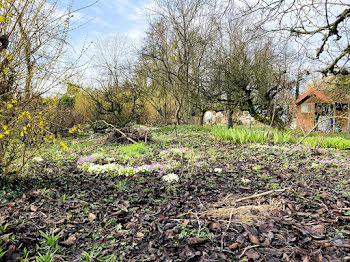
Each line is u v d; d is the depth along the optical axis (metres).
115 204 3.37
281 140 9.77
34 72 3.73
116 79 15.88
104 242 2.45
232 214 3.04
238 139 9.98
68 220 2.84
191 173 5.09
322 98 10.88
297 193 3.85
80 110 15.33
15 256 2.13
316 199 3.61
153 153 7.73
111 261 2.13
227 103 13.77
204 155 7.32
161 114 20.08
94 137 12.36
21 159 5.23
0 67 3.44
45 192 3.66
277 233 2.60
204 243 2.43
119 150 8.34
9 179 3.97
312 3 4.11
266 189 4.16
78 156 7.14
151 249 2.31
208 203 3.51
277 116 12.45
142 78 19.23
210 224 2.75
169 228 2.73
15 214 2.91
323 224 2.79
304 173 5.30
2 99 3.59
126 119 15.04
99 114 14.75
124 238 2.51
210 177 4.91
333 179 4.79
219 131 11.06
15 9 3.35
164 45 17.05
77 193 3.77
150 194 3.86
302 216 3.02
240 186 4.30
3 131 3.57
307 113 14.73
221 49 14.17
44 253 2.22
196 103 14.84
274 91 12.70
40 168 5.39
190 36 15.58
